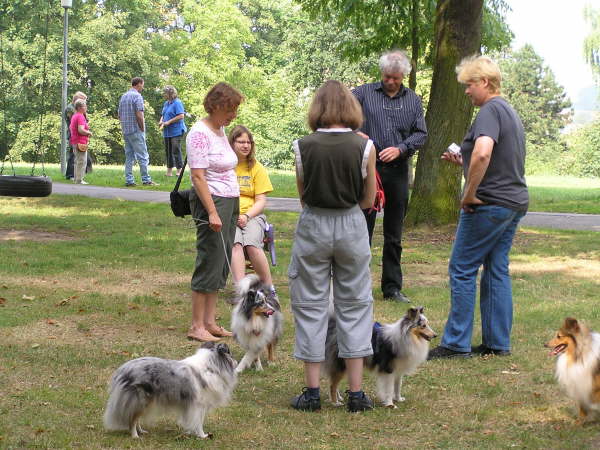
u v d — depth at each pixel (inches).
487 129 249.1
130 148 816.3
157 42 2155.5
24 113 1833.2
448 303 344.5
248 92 2132.1
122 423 183.8
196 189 275.0
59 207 641.6
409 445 187.3
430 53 817.5
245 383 239.0
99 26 1857.8
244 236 325.1
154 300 340.5
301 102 2101.4
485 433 196.2
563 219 666.2
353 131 204.5
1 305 321.1
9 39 1804.9
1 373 235.3
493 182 256.2
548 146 2605.8
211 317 293.1
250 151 330.6
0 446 177.8
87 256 441.1
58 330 289.3
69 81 1830.7
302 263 207.2
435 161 566.9
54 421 195.5
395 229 346.3
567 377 200.1
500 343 267.4
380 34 804.0
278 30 2472.9
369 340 208.8
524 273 422.6
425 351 215.5
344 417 207.0
